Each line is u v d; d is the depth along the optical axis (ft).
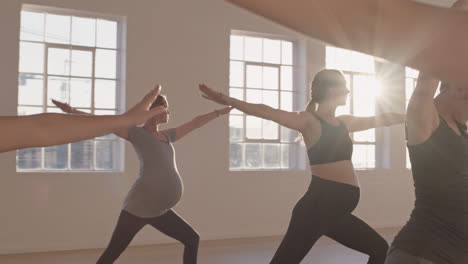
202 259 20.68
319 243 24.79
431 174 5.24
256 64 29.04
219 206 26.71
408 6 0.78
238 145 28.30
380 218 30.96
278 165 29.30
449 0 29.84
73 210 23.80
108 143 25.13
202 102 26.61
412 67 0.78
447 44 0.75
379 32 0.76
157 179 12.39
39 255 22.09
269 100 29.30
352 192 10.04
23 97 23.85
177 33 26.21
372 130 32.04
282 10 0.76
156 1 25.81
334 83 10.40
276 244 24.75
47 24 24.27
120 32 25.61
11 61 22.95
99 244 24.13
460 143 5.13
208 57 26.86
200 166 26.45
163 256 21.61
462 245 5.16
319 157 10.06
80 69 24.88
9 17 22.93
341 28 0.76
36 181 23.25
